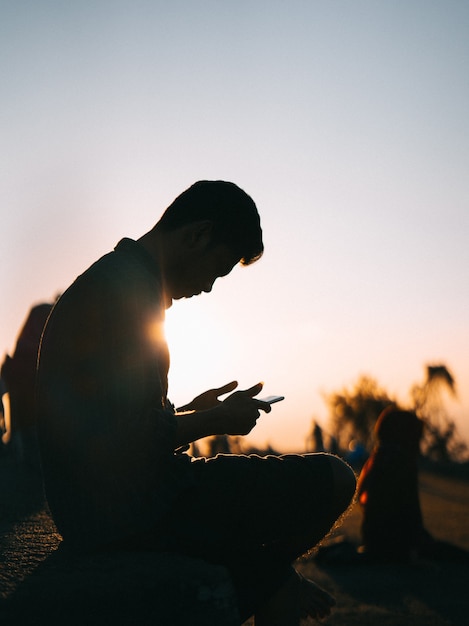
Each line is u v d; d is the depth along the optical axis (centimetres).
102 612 219
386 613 579
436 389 2395
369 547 813
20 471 693
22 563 242
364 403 2920
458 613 580
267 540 255
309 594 284
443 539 966
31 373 709
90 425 242
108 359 242
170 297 272
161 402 245
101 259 259
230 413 253
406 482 820
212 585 227
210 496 249
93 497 241
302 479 256
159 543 248
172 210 267
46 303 743
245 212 266
